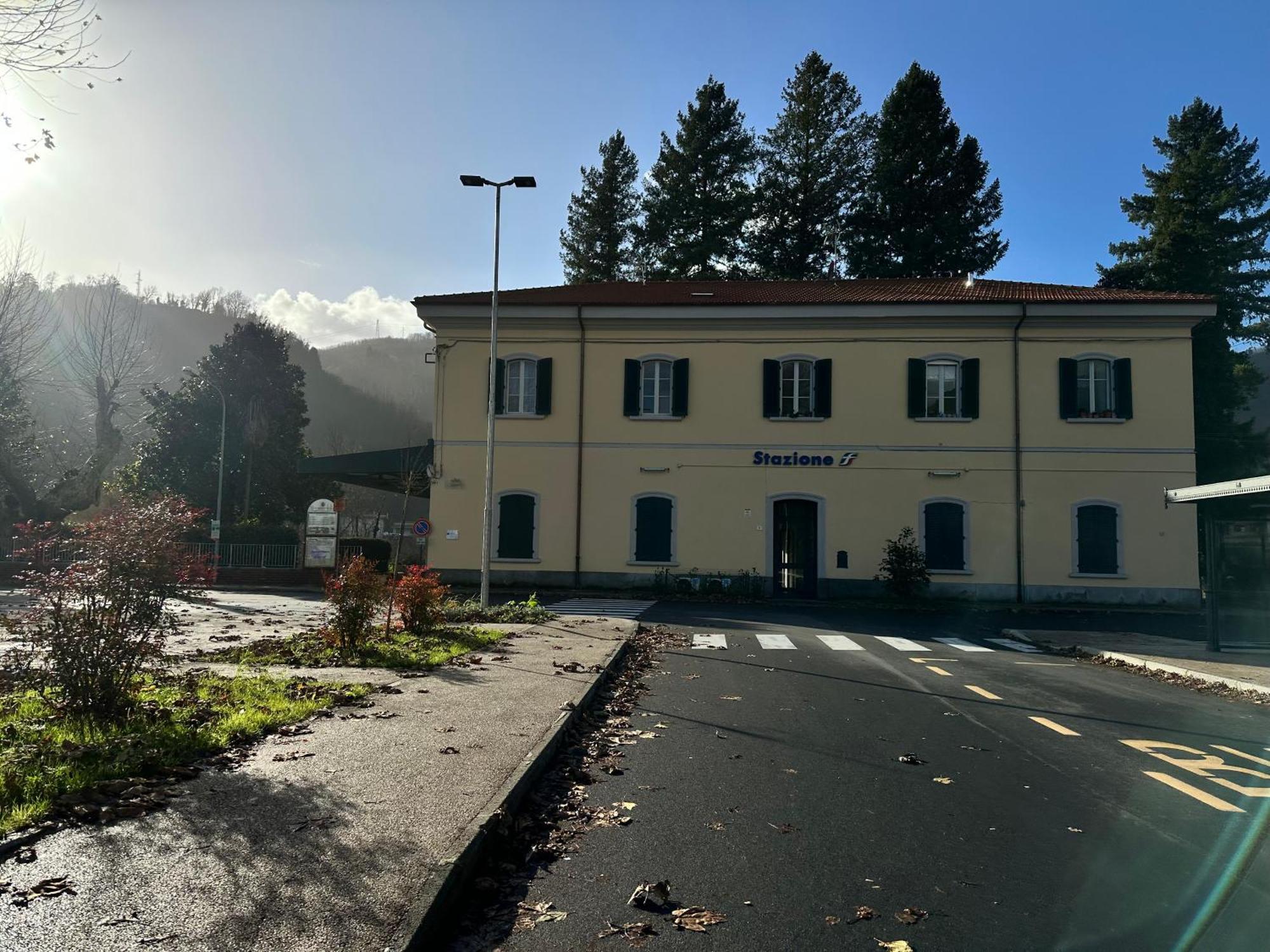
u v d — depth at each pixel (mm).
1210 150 42094
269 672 9805
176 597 7094
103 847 4320
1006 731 8359
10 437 34594
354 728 7141
